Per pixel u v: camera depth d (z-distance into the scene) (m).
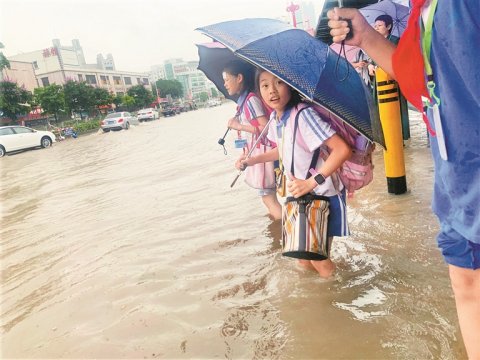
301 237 2.44
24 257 3.84
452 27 1.23
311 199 2.49
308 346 2.03
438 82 1.35
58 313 2.66
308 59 2.26
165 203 5.02
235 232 3.72
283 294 2.54
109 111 57.97
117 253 3.55
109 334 2.34
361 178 2.58
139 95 68.31
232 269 2.98
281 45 2.29
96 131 32.19
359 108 2.30
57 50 65.31
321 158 2.54
